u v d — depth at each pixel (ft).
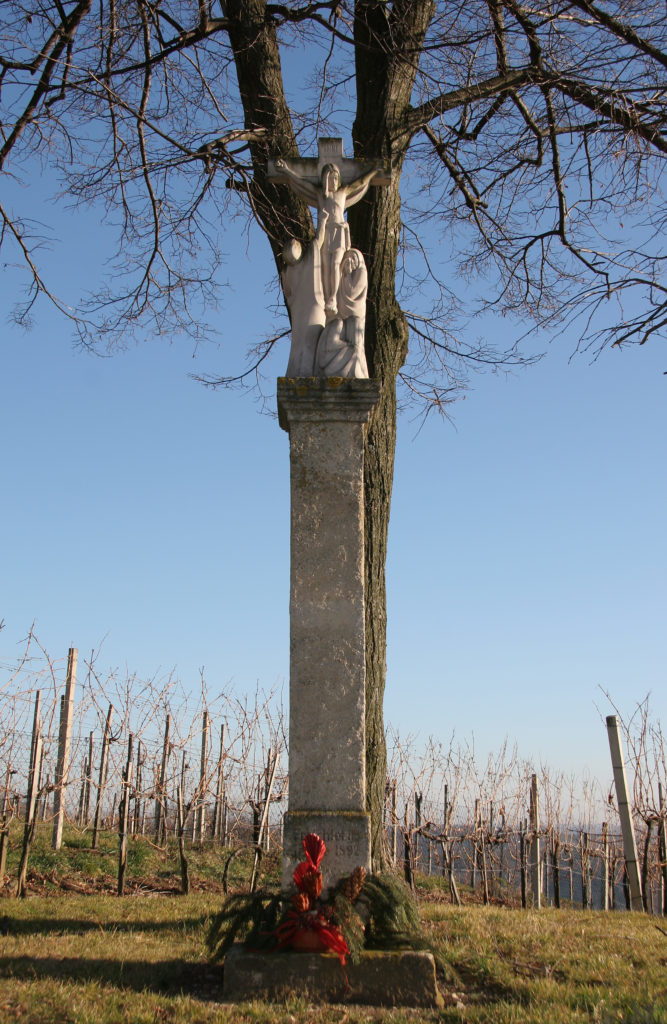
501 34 34.27
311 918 21.88
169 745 50.85
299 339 26.99
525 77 35.47
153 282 41.19
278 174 28.19
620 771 44.32
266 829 46.68
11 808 43.98
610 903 56.85
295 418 25.86
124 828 40.78
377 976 21.33
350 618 24.66
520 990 22.85
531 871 53.78
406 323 35.63
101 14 35.68
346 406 25.82
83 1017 19.47
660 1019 19.44
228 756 51.88
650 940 28.40
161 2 36.63
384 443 33.88
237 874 47.98
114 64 36.58
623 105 32.60
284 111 36.17
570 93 34.47
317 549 25.11
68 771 48.91
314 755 23.84
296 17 36.09
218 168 35.19
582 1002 21.47
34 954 25.30
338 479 25.55
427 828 50.96
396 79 34.78
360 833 23.29
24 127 35.40
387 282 34.71
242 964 21.50
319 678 24.29
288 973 21.36
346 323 27.07
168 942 28.19
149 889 42.91
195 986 22.43
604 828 56.90
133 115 34.81
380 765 31.22
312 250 27.50
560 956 26.11
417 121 35.29
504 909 37.17
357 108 36.17
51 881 41.78
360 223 34.30
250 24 35.70
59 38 35.22
